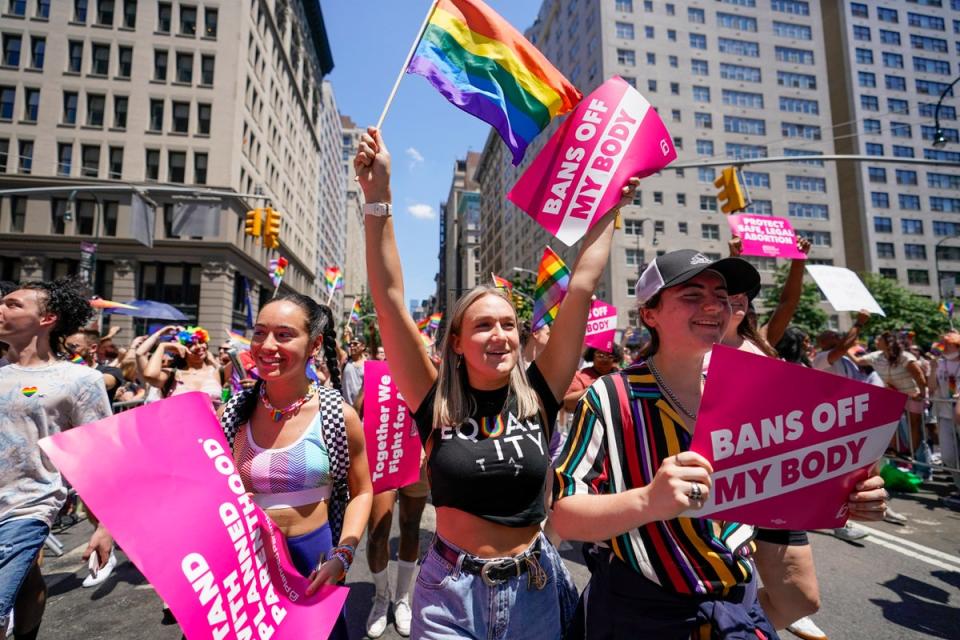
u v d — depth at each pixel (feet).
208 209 42.42
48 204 95.81
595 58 148.97
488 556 5.73
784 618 6.24
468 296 6.29
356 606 11.82
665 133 7.84
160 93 98.78
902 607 11.45
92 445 4.85
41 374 8.13
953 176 185.26
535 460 5.97
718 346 4.59
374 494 10.84
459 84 8.40
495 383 6.33
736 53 156.66
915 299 134.72
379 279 6.50
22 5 96.99
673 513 3.97
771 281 139.44
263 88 119.24
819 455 4.71
